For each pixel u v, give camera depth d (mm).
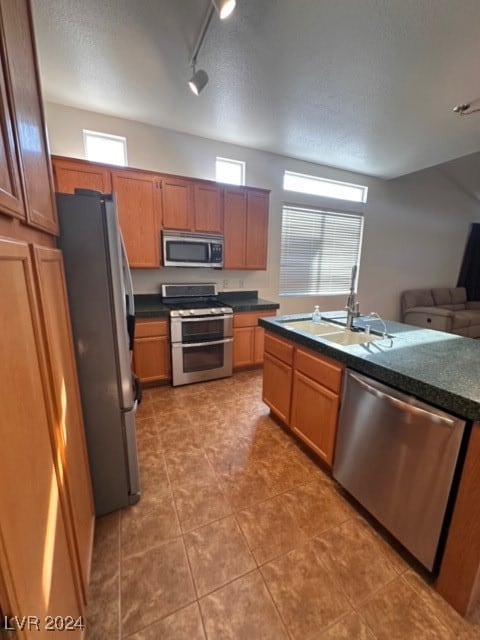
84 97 2525
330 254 4594
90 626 1078
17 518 579
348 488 1633
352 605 1153
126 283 1605
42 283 890
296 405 2068
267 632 1066
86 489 1364
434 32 1742
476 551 1045
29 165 861
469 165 4957
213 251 3238
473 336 5285
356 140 3271
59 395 1003
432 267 5805
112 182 2721
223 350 3287
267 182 3789
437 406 1167
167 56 1985
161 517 1547
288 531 1473
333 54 1934
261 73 2135
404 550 1385
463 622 1102
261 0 1533
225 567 1292
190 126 3033
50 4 1576
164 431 2320
